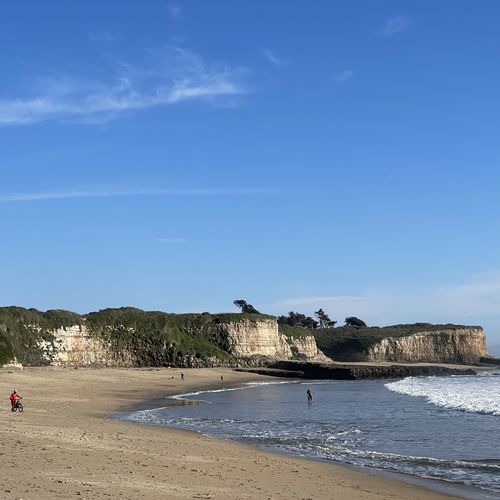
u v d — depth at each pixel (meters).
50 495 14.38
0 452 21.02
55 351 107.00
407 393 70.31
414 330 195.38
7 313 103.38
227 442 30.98
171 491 16.38
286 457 26.48
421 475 23.02
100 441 26.48
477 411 47.25
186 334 135.12
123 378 89.81
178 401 60.94
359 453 28.20
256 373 118.75
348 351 184.75
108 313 125.88
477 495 19.53
